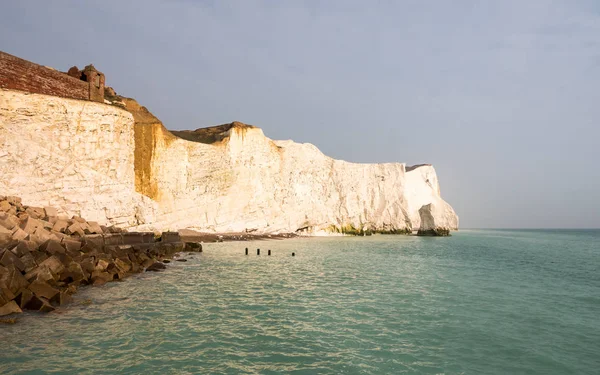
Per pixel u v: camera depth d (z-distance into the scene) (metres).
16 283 12.35
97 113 32.47
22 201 25.88
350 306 13.74
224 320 11.59
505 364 8.73
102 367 7.89
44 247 17.70
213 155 48.72
